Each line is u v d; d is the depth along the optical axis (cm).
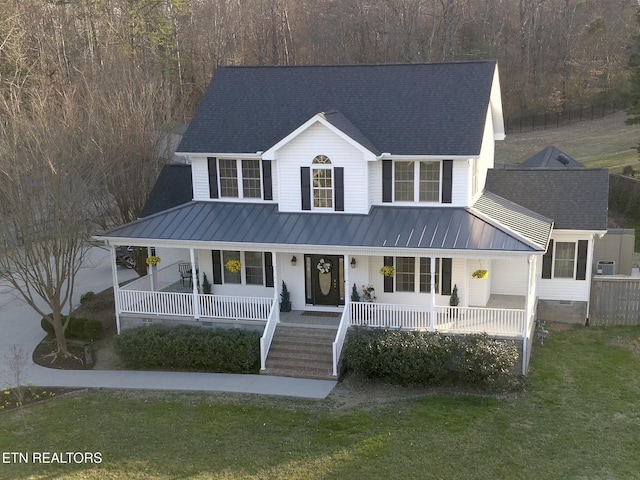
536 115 6875
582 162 4991
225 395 1961
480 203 2386
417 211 2278
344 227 2238
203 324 2333
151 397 1972
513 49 6981
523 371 2014
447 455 1549
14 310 2905
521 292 2475
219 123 2572
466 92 2420
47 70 4088
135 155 2930
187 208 2494
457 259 2247
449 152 2212
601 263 2702
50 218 2325
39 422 1823
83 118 2811
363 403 1859
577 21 6988
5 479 1506
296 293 2420
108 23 4969
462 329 2088
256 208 2442
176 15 6172
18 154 2216
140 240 2323
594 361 2094
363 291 2347
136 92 3156
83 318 2609
